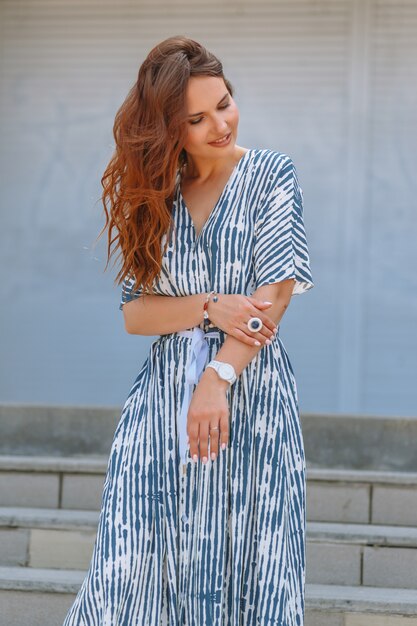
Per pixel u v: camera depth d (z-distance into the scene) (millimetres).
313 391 6020
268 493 2510
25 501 4273
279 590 2477
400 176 5949
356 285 5988
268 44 6004
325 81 5977
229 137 2500
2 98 6184
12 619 3600
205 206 2566
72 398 6184
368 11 5934
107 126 6129
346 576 3803
